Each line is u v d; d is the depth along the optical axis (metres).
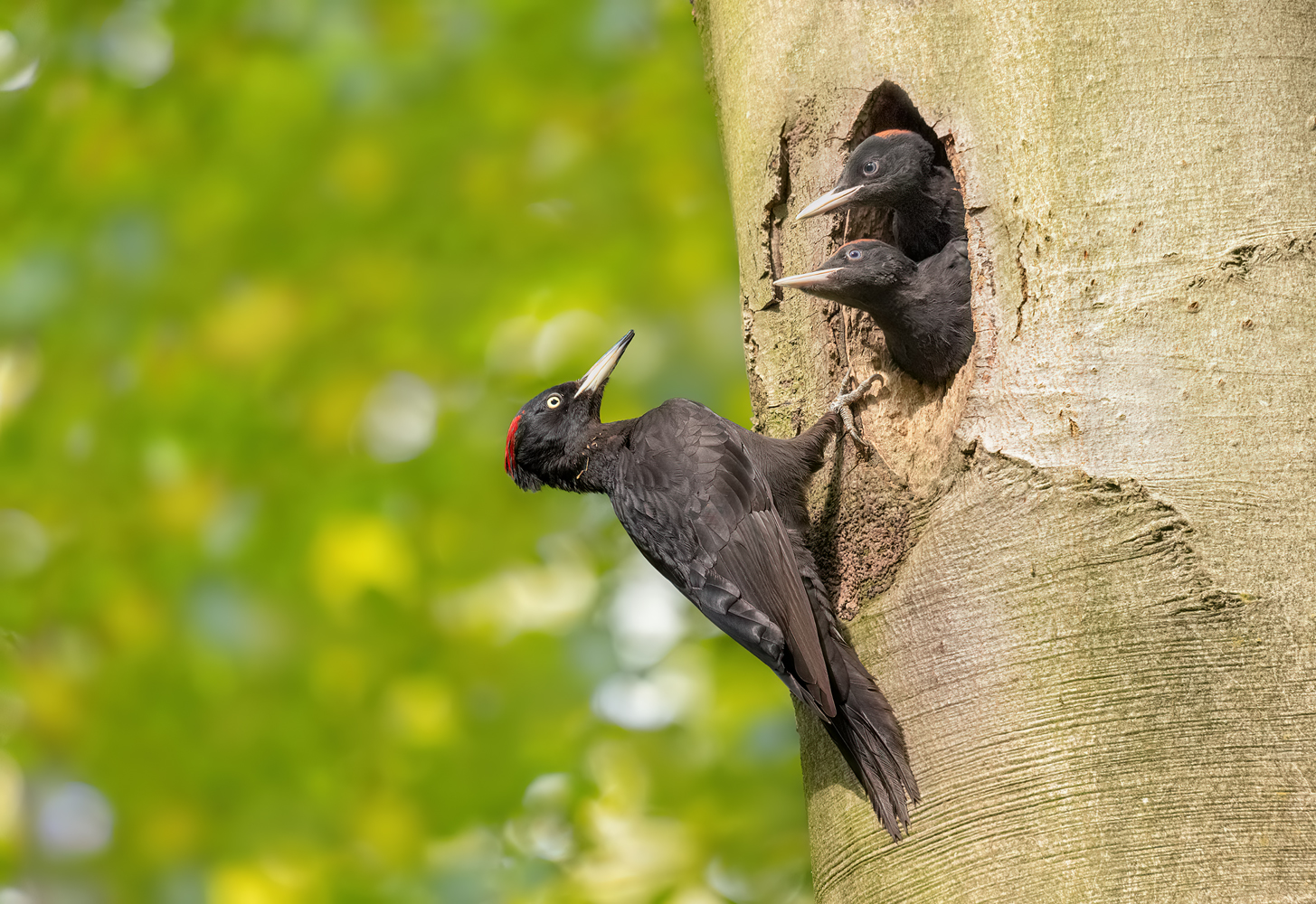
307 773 12.17
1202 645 5.30
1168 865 5.05
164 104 13.29
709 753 12.18
